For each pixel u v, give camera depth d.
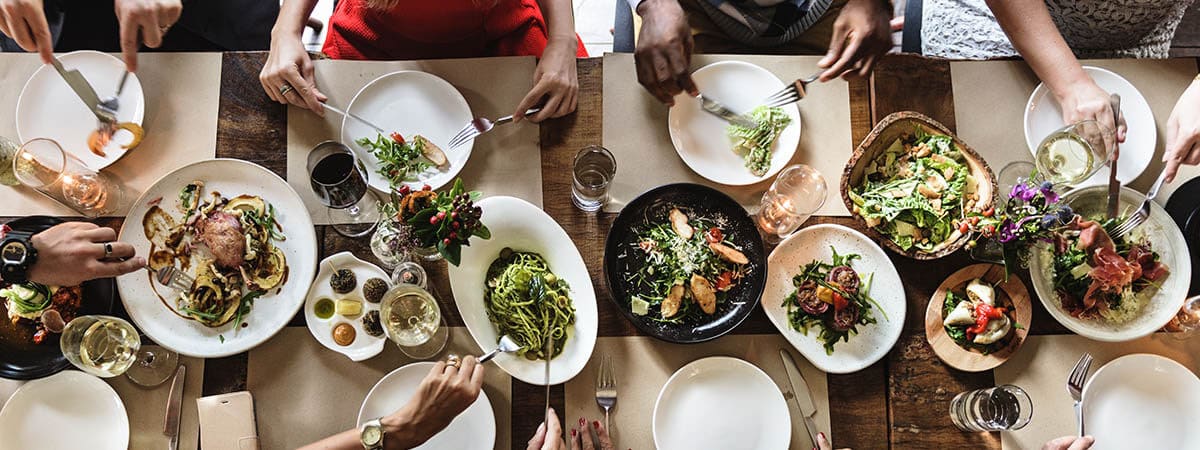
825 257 1.49
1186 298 1.46
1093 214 1.48
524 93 1.57
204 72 1.52
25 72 1.50
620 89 1.56
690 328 1.43
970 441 1.45
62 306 1.36
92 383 1.37
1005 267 1.38
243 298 1.41
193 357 1.40
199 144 1.50
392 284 1.42
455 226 1.15
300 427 1.40
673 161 1.54
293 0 1.56
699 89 1.57
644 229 1.48
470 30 1.81
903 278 1.50
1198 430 1.44
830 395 1.46
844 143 1.57
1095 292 1.43
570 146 1.54
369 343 1.42
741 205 1.50
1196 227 1.49
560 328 1.40
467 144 1.49
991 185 1.42
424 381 1.31
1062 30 1.82
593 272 1.48
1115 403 1.46
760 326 1.48
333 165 1.36
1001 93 1.60
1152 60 1.63
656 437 1.39
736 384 1.43
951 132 1.48
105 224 1.45
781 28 1.84
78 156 1.45
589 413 1.43
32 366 1.35
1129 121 1.58
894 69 1.58
